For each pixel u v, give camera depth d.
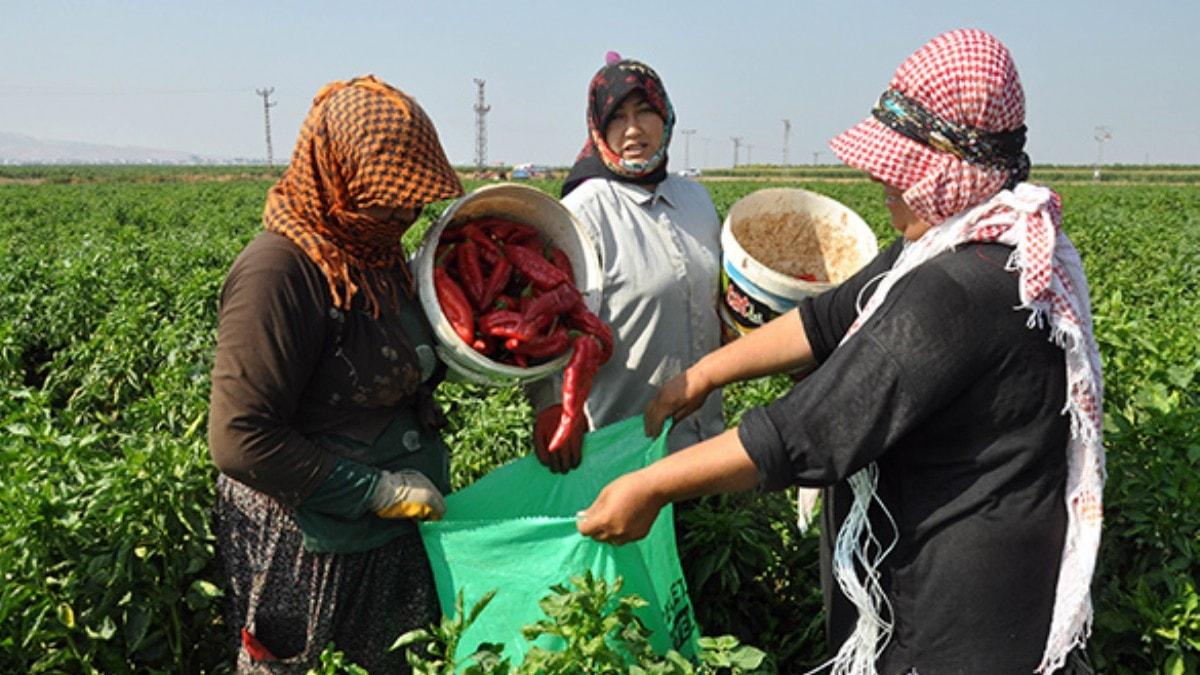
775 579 4.41
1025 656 2.57
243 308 2.77
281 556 3.09
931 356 2.39
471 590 3.09
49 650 3.60
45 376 9.84
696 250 4.13
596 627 2.69
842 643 2.88
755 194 4.13
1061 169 128.75
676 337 4.06
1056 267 2.42
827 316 3.18
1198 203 39.25
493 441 5.51
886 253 3.14
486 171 104.00
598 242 3.96
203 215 31.80
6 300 10.27
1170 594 3.49
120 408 7.78
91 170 132.50
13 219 31.17
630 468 3.48
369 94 2.73
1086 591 2.50
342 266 2.84
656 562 3.14
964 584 2.54
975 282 2.40
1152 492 3.70
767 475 2.55
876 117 2.55
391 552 3.16
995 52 2.39
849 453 2.49
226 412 2.79
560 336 3.16
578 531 2.87
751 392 6.09
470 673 2.65
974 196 2.43
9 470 3.88
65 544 3.56
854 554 2.73
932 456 2.56
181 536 3.78
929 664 2.63
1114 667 3.51
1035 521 2.51
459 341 3.00
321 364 2.94
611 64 4.00
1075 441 2.52
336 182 2.76
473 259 3.18
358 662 3.22
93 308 10.02
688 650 3.29
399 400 3.12
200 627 4.05
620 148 3.98
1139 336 5.16
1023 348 2.40
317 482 2.90
